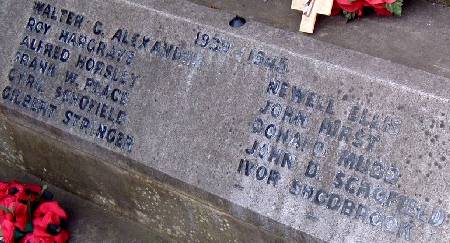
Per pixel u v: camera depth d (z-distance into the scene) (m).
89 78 1.23
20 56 1.29
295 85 1.07
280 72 1.08
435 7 1.16
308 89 1.07
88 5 1.23
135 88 1.19
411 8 1.16
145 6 1.19
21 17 1.29
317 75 1.06
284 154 1.08
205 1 1.21
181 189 1.19
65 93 1.26
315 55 1.07
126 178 1.29
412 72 1.03
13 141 1.44
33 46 1.28
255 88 1.10
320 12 1.12
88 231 1.40
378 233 1.02
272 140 1.09
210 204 1.18
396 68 1.04
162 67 1.17
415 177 1.00
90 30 1.23
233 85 1.12
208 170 1.14
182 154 1.16
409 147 1.00
